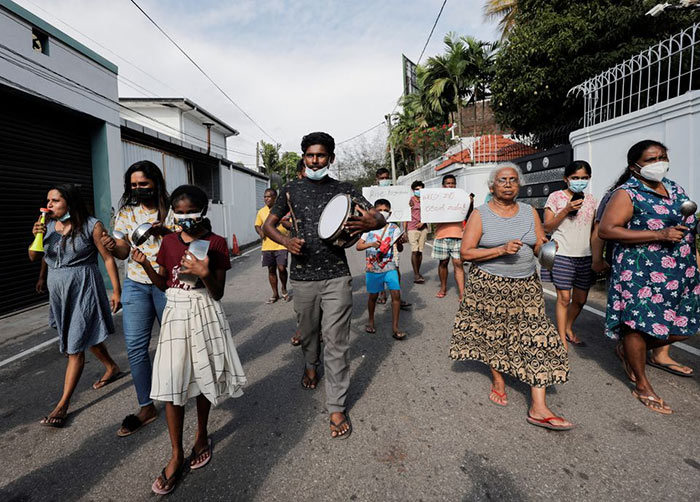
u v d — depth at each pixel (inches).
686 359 143.8
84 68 305.3
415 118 992.2
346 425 107.0
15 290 256.2
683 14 335.3
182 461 92.0
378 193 295.3
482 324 118.7
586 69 343.9
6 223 249.1
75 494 88.0
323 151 113.6
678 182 197.5
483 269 117.4
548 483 85.9
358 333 189.2
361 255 482.0
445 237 239.9
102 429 114.0
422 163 965.2
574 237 149.6
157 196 121.8
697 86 292.5
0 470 97.0
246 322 217.9
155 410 118.1
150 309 116.4
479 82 836.0
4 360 173.6
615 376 133.4
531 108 392.8
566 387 127.1
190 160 518.6
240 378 97.8
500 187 111.3
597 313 200.7
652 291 109.0
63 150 297.3
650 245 109.4
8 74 241.1
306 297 115.1
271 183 863.7
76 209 122.5
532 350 107.8
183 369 88.0
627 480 85.6
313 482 89.1
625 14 332.5
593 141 257.0
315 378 135.3
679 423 105.3
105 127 328.2
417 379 138.0
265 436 107.5
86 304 124.1
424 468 92.4
